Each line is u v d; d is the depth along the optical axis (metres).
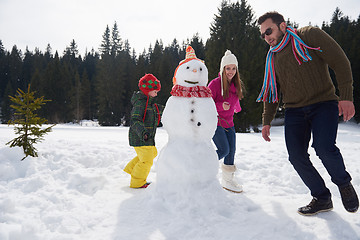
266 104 2.98
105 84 45.34
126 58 50.59
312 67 2.30
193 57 3.16
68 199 2.80
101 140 7.76
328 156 2.18
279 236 2.03
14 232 1.90
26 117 4.32
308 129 2.49
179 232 2.09
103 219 2.33
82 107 46.78
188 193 2.59
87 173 3.73
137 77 43.72
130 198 2.91
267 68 2.79
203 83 3.08
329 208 2.42
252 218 2.34
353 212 2.19
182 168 2.70
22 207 2.51
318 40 2.22
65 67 51.69
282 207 2.61
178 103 2.92
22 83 66.12
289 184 3.62
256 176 4.05
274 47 2.54
